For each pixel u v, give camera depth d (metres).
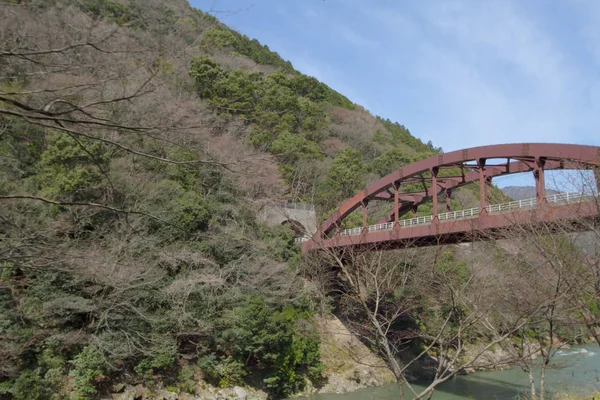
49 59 5.23
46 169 20.75
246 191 29.34
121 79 5.44
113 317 19.34
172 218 22.66
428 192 38.16
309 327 27.06
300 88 80.50
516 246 14.73
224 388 23.47
